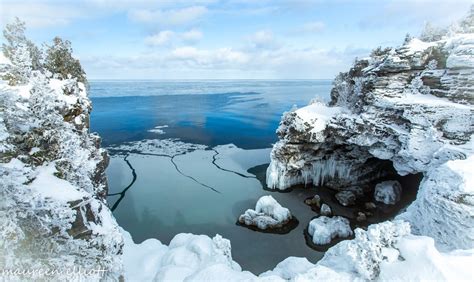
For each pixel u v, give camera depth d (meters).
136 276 21.59
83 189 16.12
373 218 35.06
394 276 14.94
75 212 12.95
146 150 65.94
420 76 33.19
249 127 90.94
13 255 10.69
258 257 28.56
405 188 42.06
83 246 13.41
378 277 15.64
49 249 12.02
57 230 12.41
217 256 22.19
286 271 20.95
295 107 44.97
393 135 32.38
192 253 23.23
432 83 32.09
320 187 44.19
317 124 39.44
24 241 11.27
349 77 45.56
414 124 29.73
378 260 15.88
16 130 14.66
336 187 42.97
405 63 33.31
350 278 16.31
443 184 21.14
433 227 20.91
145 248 26.41
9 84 19.28
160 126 91.19
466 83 28.67
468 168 21.03
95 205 15.84
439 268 14.09
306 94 197.00
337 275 16.33
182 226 34.53
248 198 41.56
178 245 25.91
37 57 25.02
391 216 35.41
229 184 46.66
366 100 36.66
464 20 40.44
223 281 17.69
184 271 20.50
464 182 19.75
